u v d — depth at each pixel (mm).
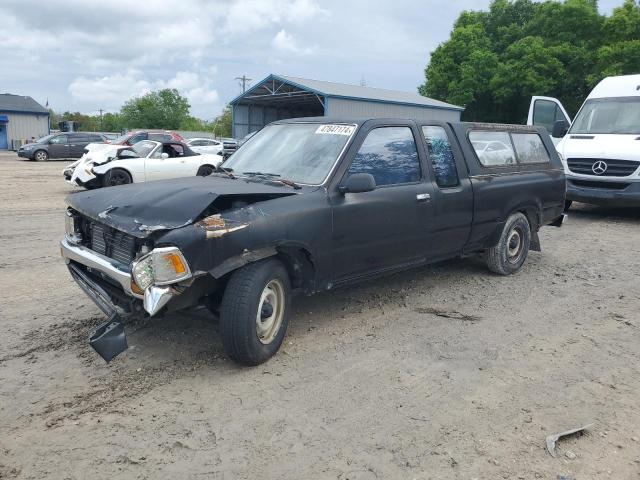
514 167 6586
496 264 6512
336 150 4797
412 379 4004
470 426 3398
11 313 5238
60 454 3104
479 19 40656
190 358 4289
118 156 15102
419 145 5395
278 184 4645
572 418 3508
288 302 4348
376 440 3240
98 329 3822
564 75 33281
